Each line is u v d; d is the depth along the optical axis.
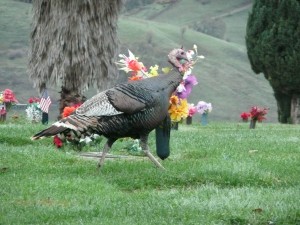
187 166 12.91
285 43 39.06
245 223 8.88
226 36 125.00
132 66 14.48
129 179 11.62
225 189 10.88
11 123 27.39
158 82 12.25
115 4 22.83
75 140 16.00
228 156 14.54
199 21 130.00
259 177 11.76
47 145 17.12
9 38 99.50
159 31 112.19
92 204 9.88
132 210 9.41
